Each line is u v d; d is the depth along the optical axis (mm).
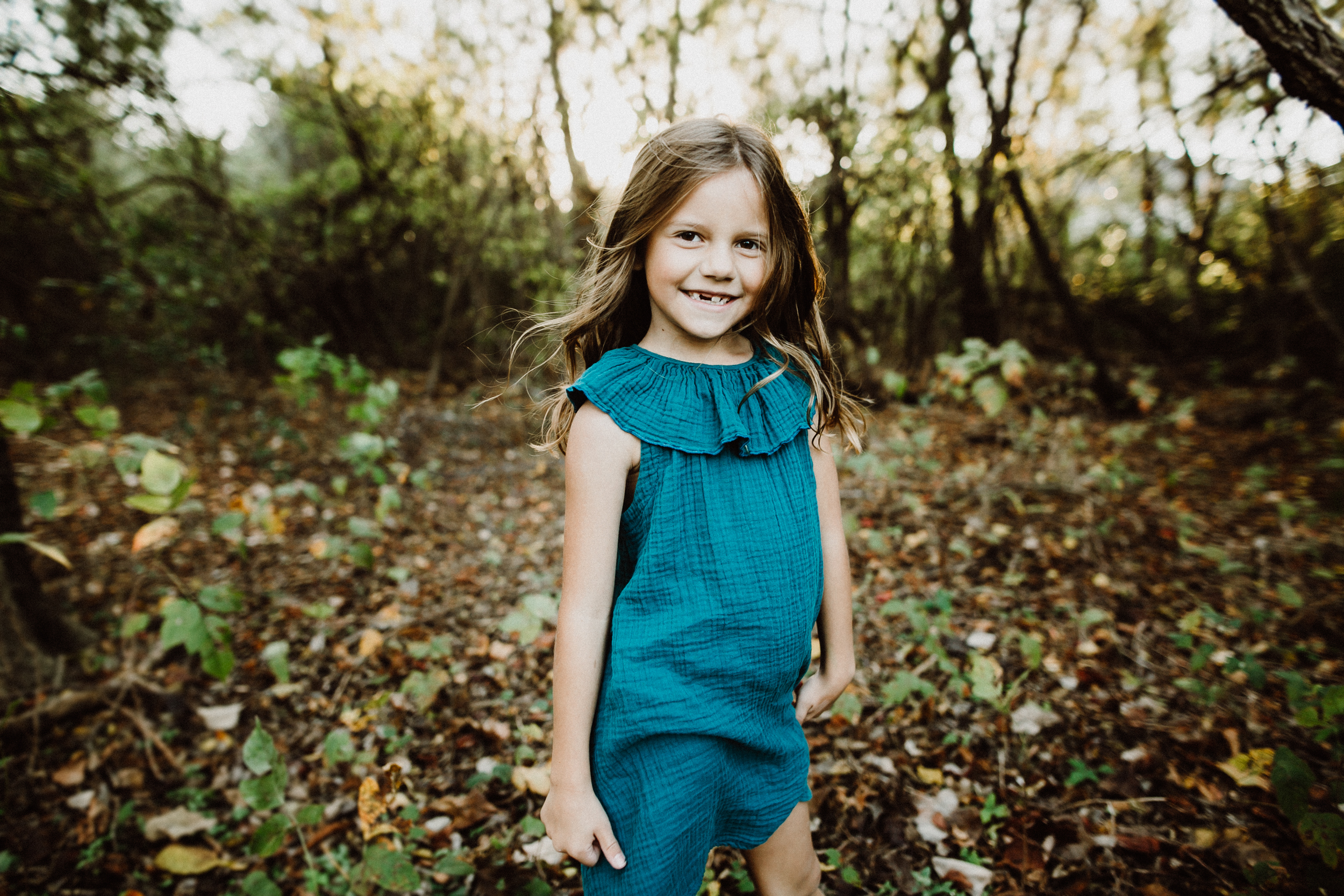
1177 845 1576
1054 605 2715
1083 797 1752
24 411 2055
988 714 2078
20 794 1938
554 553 3619
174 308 6926
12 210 5750
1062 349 9156
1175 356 9438
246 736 2225
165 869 1714
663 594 963
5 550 2293
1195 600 2744
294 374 3992
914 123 6289
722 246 961
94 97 5707
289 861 1753
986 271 8461
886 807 1757
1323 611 2582
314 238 8680
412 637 2738
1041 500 3697
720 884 1559
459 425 5926
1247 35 1534
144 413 6379
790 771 1068
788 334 1139
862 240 7516
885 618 2607
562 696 952
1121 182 9422
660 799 924
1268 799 1690
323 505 4152
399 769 1397
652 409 969
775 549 998
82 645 2465
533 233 8484
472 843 1732
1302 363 7508
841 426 1186
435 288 9906
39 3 4875
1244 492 4285
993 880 1548
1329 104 1492
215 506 4266
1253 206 7418
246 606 3043
